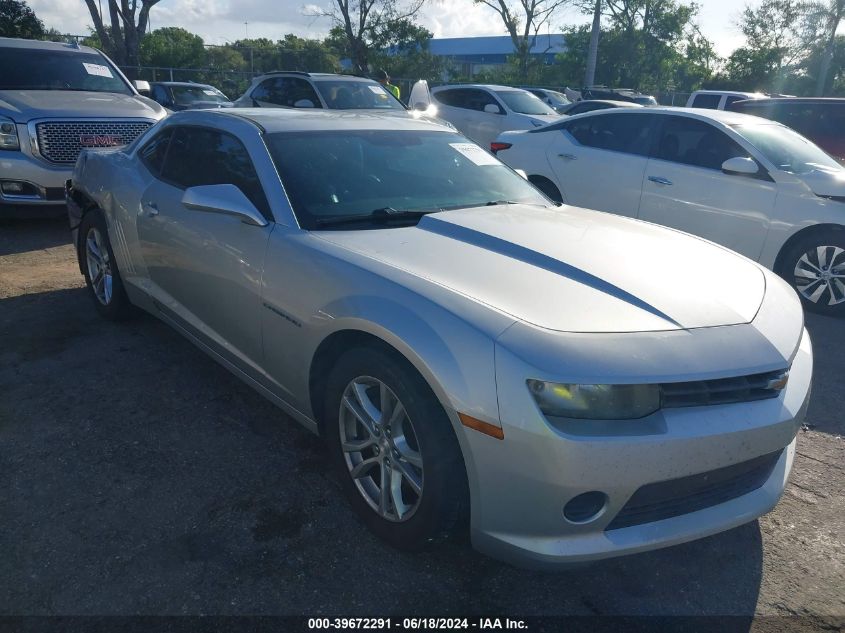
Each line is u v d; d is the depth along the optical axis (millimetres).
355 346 2496
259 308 2920
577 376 1965
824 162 5984
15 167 6574
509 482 2031
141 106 7742
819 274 5508
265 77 12250
